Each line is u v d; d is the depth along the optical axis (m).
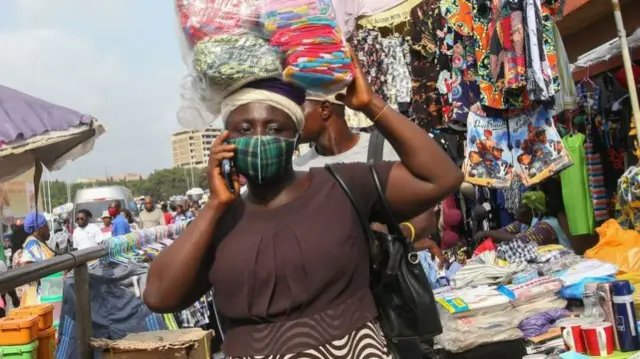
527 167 4.25
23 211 16.05
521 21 3.85
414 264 1.97
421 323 1.94
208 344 3.71
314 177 1.92
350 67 1.83
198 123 2.01
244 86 1.79
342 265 1.77
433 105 4.92
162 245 4.97
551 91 3.80
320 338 1.73
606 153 5.69
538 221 5.48
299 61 1.76
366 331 1.78
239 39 1.77
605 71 5.82
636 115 4.18
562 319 3.52
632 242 4.05
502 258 4.35
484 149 4.30
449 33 4.43
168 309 1.91
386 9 4.88
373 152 2.92
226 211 1.87
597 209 5.62
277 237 1.78
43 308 3.43
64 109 4.49
